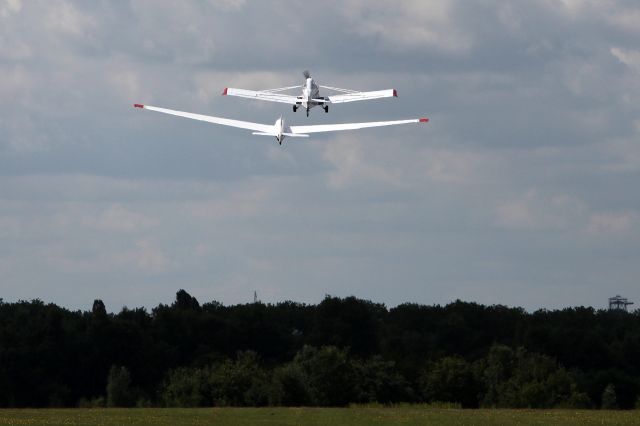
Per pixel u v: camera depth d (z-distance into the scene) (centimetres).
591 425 18812
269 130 18550
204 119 18600
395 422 19000
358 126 18450
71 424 17800
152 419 18925
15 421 18188
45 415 19562
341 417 19788
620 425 18925
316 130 18500
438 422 19000
